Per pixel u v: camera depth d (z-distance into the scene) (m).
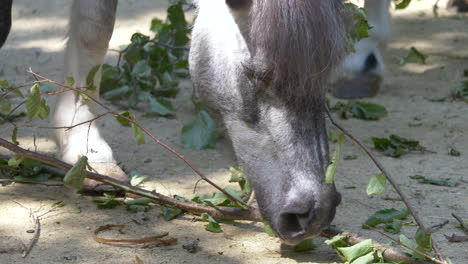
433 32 7.23
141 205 3.62
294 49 2.57
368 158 4.48
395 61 6.51
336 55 2.64
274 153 2.85
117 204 3.64
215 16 3.23
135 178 3.85
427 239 2.94
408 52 6.72
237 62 2.91
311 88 2.66
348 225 3.49
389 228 3.44
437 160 4.46
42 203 3.65
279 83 2.69
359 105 5.28
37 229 3.31
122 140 4.66
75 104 3.97
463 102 5.59
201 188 3.93
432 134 4.93
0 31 3.72
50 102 4.98
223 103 3.14
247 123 2.91
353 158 4.46
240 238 3.31
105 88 5.35
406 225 3.48
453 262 3.09
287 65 2.60
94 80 3.98
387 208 3.68
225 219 3.49
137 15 7.23
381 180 3.06
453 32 7.23
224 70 3.07
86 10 3.84
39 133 4.70
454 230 3.46
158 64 5.34
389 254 2.96
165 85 5.50
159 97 5.21
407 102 5.57
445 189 3.98
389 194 3.91
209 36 3.26
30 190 3.81
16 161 3.56
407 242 2.96
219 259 3.08
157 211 3.62
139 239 3.20
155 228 3.39
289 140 2.75
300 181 2.71
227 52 3.04
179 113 5.22
